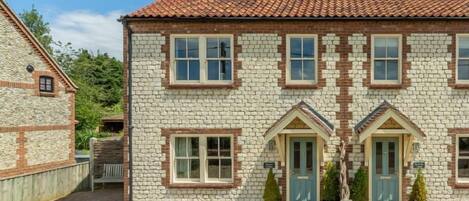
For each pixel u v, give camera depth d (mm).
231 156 13266
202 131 13125
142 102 13156
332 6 14023
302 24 13094
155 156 13164
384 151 13172
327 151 13062
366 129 11953
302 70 13258
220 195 13180
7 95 18328
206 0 14633
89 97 50031
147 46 13172
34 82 20156
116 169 19000
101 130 45562
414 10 13172
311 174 13148
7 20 18438
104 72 68000
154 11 13266
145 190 13195
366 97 13031
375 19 12859
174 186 13141
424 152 12984
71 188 18312
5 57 18281
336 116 13031
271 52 13141
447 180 12938
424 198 12516
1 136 17891
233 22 13109
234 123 13125
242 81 13125
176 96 13172
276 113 13094
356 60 13070
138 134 13172
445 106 12945
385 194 13109
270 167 13062
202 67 13266
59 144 21953
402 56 13023
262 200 13062
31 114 19891
